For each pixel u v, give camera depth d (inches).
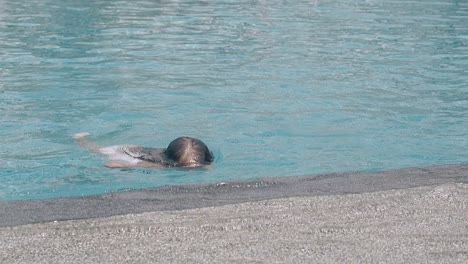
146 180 423.8
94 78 639.8
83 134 497.7
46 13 975.0
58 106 557.3
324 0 1215.6
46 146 475.5
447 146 493.0
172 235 305.9
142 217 323.0
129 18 958.4
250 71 679.1
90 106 560.1
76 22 913.5
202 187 376.5
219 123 530.3
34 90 596.4
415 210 338.0
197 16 994.1
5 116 529.0
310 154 472.7
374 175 401.1
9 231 306.5
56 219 321.4
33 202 348.5
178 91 605.3
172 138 499.8
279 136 506.0
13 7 1016.9
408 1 1242.0
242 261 283.6
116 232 307.4
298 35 871.7
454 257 292.8
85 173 433.4
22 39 794.8
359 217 328.8
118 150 471.5
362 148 485.4
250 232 310.7
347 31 908.0
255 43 813.2
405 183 382.6
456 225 323.0
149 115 544.1
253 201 346.3
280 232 311.3
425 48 813.2
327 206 340.2
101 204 345.1
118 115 542.0
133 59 717.3
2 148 468.8
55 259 282.7
